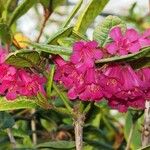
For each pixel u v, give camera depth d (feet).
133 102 1.93
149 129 2.34
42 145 2.68
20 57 1.77
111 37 1.76
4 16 2.59
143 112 2.46
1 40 2.48
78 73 1.75
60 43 1.84
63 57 1.78
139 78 1.82
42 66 1.87
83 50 1.73
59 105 2.63
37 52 1.77
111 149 3.21
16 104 1.99
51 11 2.55
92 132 3.13
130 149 3.25
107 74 1.79
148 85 1.84
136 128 2.91
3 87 1.85
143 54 1.70
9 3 2.61
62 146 2.67
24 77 1.84
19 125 3.25
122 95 1.83
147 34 1.75
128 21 3.78
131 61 1.80
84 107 1.92
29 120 3.14
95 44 1.72
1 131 2.76
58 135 3.12
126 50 1.73
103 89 1.79
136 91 1.84
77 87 1.78
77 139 1.92
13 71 1.81
